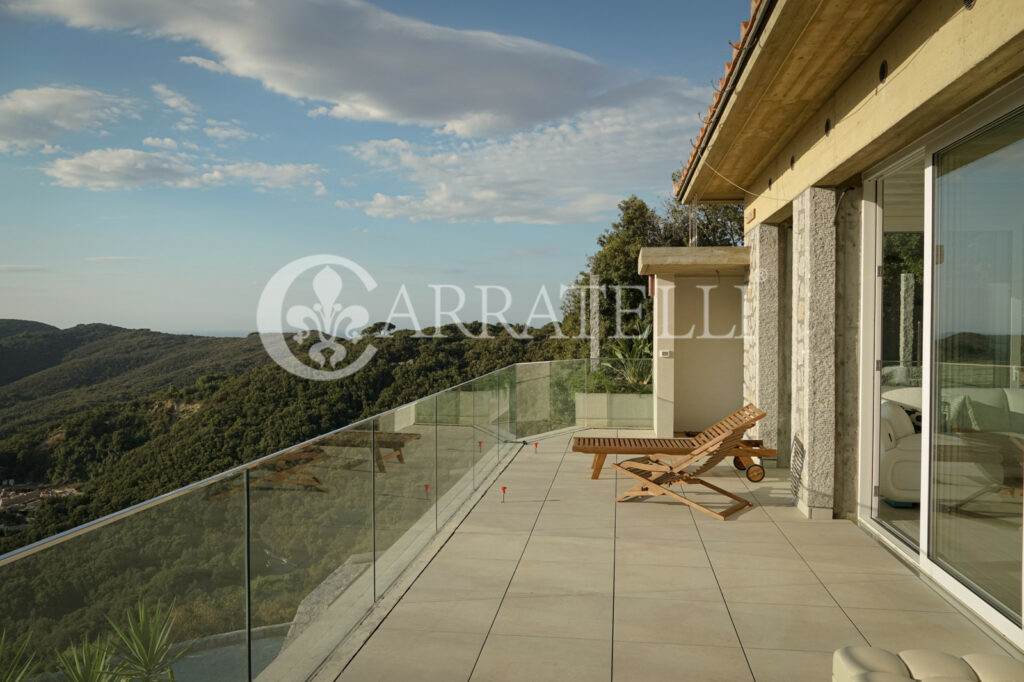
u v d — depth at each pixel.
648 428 12.20
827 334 6.17
